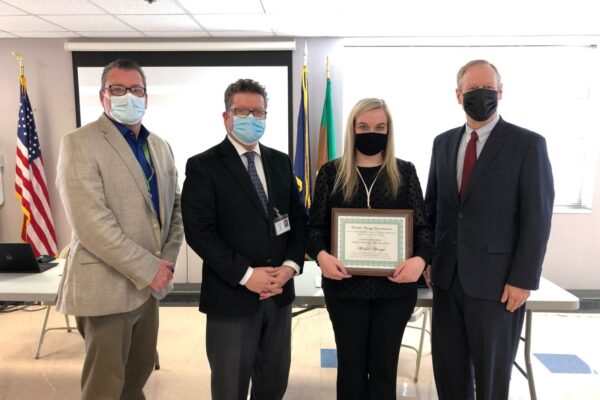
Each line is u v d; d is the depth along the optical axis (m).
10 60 4.19
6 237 4.38
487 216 1.70
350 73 4.42
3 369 2.85
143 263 1.62
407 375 2.79
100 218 1.56
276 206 1.72
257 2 3.14
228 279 1.56
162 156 1.90
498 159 1.70
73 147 1.58
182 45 4.10
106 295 1.62
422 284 2.24
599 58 4.21
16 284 2.36
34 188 4.13
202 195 1.60
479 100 1.70
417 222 1.71
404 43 4.29
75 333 3.44
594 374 2.83
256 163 1.74
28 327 3.57
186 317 3.80
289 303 1.77
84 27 3.78
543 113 4.39
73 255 1.66
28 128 4.08
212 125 4.33
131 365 1.91
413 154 4.48
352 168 1.70
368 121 1.65
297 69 4.23
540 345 3.26
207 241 1.57
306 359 3.03
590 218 4.24
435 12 3.42
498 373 1.74
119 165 1.66
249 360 1.68
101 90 1.73
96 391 1.68
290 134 4.30
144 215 1.71
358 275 1.67
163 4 3.18
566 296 2.12
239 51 4.21
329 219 1.78
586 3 3.24
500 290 1.69
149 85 4.27
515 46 4.30
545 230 1.63
